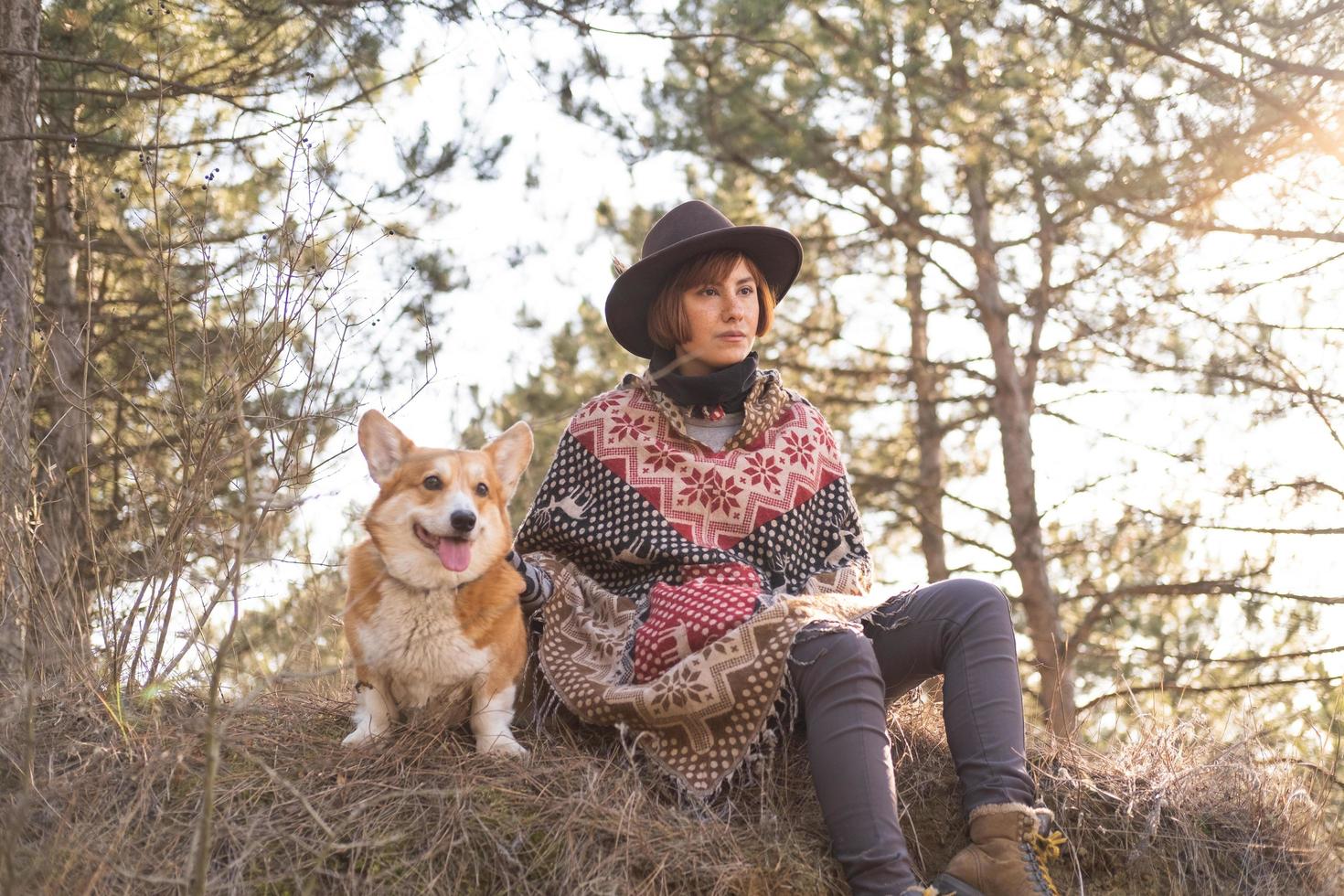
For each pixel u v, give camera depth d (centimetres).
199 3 545
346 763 273
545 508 327
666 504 312
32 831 255
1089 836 303
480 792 265
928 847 294
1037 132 773
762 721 271
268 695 321
